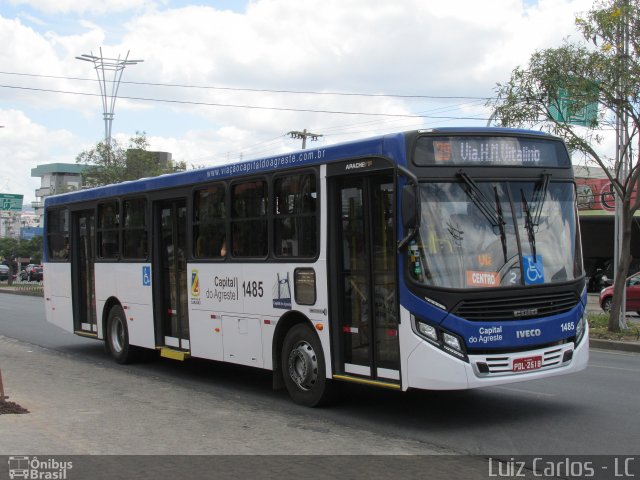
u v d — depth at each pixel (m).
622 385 10.62
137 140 41.34
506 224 8.09
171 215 12.26
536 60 15.88
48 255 16.38
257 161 10.09
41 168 101.81
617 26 15.14
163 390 10.81
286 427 8.20
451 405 9.31
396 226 7.93
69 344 17.17
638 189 16.78
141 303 12.86
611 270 38.47
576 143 15.85
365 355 8.48
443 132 8.05
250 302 10.17
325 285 8.85
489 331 7.69
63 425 8.13
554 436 7.60
